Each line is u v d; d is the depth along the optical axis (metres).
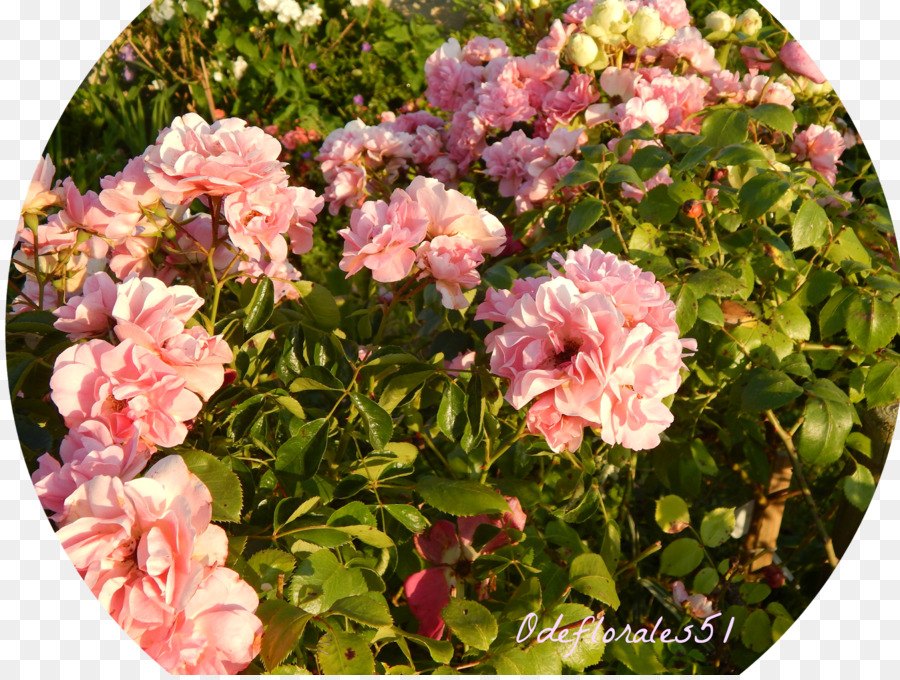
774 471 2.10
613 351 1.07
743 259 1.65
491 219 1.32
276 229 1.20
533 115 2.18
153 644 0.90
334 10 4.52
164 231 1.29
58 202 1.38
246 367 1.28
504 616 1.24
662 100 1.88
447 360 1.68
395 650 1.32
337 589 1.07
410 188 1.30
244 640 0.93
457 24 4.62
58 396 1.00
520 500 1.52
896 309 1.46
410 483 1.26
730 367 1.62
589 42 1.98
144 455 0.97
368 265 1.24
